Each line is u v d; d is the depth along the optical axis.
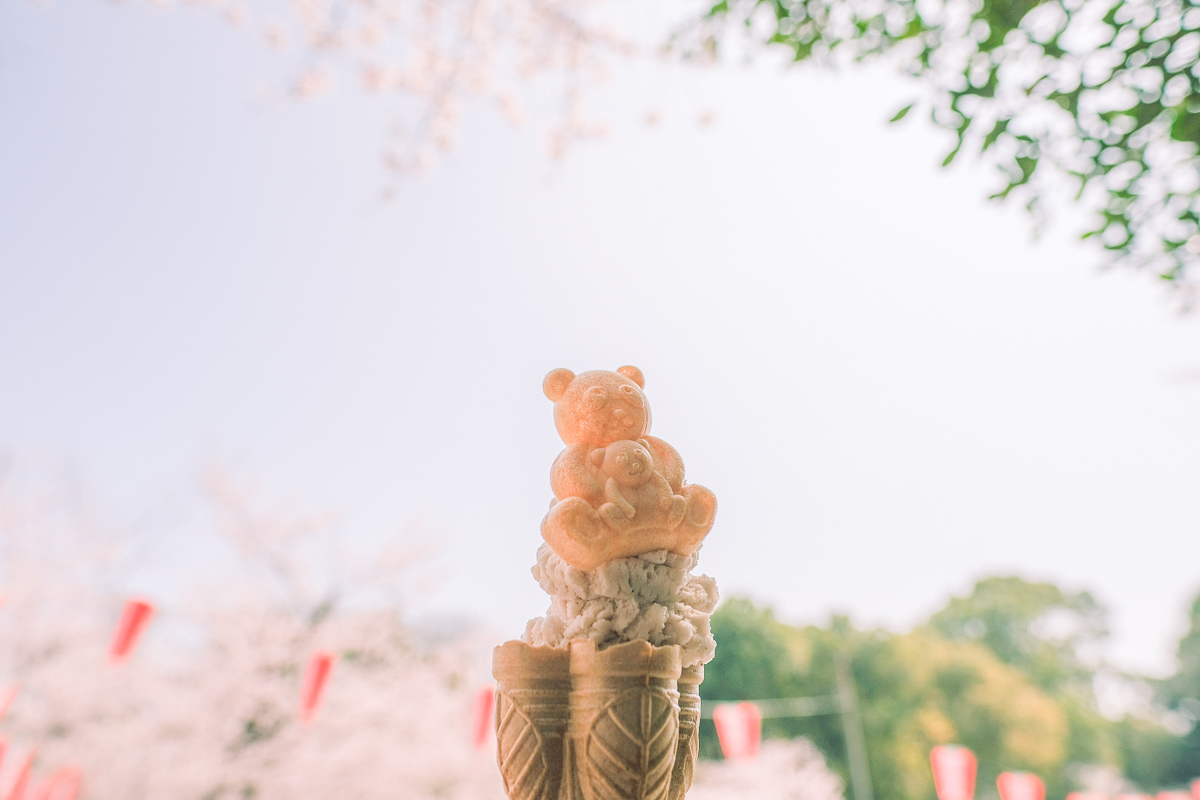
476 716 5.07
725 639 19.08
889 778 18.00
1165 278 3.27
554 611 1.86
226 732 11.53
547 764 1.64
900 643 21.00
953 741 18.95
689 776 1.79
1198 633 25.22
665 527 1.82
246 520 13.48
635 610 1.76
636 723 1.60
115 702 11.33
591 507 1.79
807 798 15.74
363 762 11.91
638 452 1.84
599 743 1.59
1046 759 19.94
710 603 1.98
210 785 10.85
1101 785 21.06
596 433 1.93
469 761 12.62
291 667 12.56
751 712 5.89
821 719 18.69
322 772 11.48
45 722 10.81
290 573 13.57
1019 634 25.42
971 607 26.36
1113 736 23.16
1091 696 24.59
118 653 3.94
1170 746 23.12
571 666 1.73
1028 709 20.30
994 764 19.58
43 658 11.38
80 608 11.94
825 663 20.11
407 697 13.27
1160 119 2.95
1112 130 2.99
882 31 3.45
